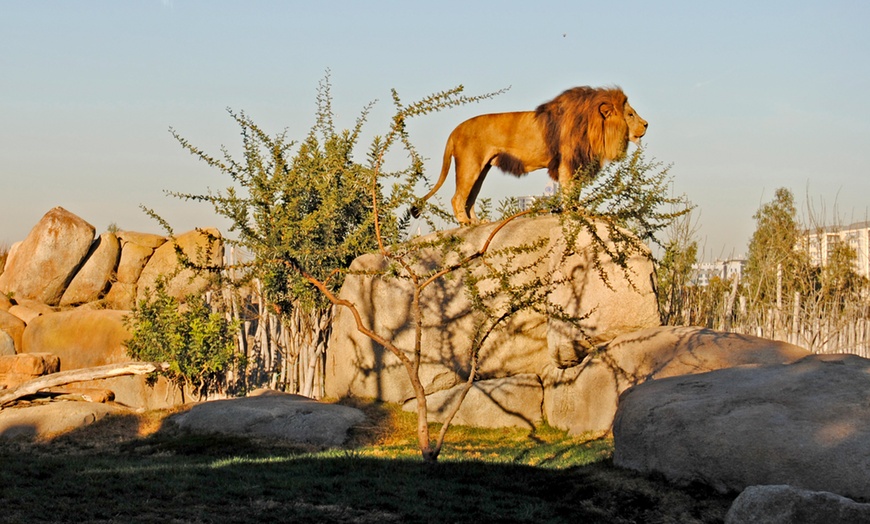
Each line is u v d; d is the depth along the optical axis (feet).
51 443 46.50
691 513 30.30
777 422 31.42
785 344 42.75
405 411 51.75
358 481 33.32
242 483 32.07
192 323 56.29
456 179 54.44
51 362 62.95
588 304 48.42
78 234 73.97
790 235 72.38
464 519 28.94
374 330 54.49
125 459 41.50
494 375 52.31
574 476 35.45
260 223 42.39
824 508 26.76
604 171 39.01
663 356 43.73
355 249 56.95
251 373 60.29
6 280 75.87
